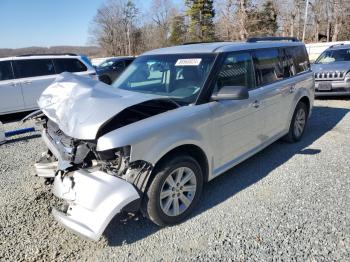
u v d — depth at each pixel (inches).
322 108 322.0
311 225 120.6
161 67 158.1
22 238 120.0
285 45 204.1
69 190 109.9
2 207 142.0
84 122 109.7
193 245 112.7
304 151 198.1
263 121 170.7
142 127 112.0
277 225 121.6
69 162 114.8
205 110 131.9
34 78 347.6
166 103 130.3
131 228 124.3
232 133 147.6
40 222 130.3
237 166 178.7
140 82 160.7
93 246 114.7
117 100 118.0
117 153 108.7
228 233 118.3
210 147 135.6
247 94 130.6
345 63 348.5
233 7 1566.2
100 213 103.0
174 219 123.9
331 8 1685.5
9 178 173.8
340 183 153.0
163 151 114.5
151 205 115.6
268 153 197.0
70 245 115.6
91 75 379.9
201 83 138.9
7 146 234.2
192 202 129.8
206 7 1996.8
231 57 152.9
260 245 110.9
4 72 334.6
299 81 207.3
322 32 1827.0
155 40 2586.1
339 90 336.5
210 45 163.9
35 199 148.7
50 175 136.4
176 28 2278.5
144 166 110.6
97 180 105.9
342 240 111.6
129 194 105.7
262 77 172.7
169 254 108.7
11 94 335.0
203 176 138.3
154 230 122.6
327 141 215.9
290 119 201.8
